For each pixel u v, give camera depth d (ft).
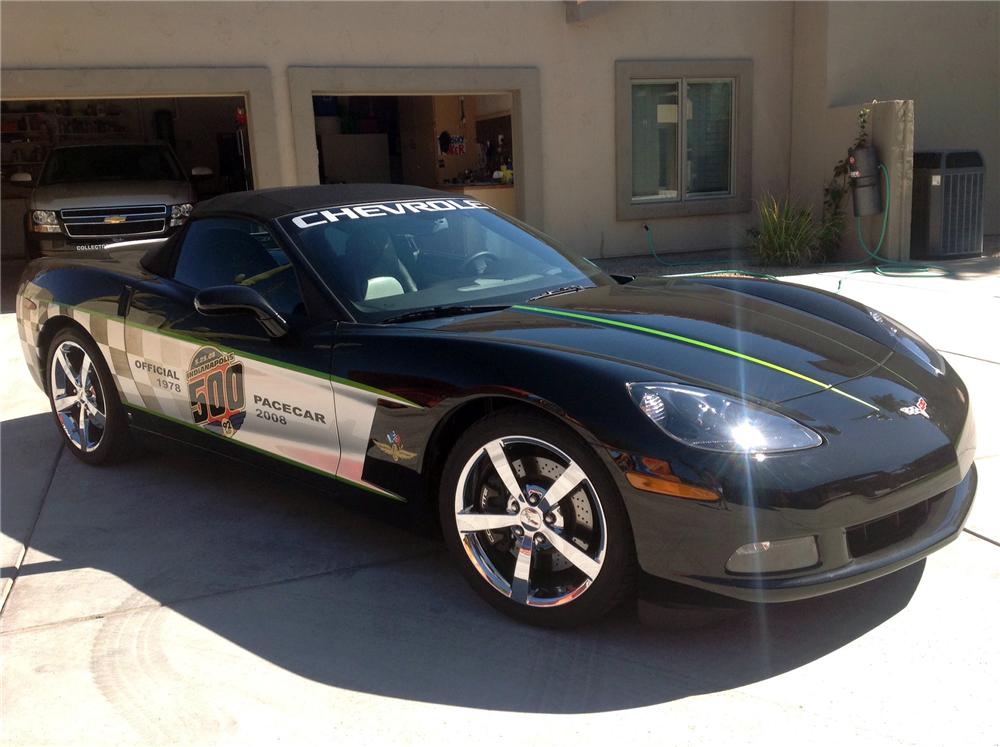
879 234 34.53
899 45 37.91
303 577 10.41
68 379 14.65
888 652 8.32
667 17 36.63
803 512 7.61
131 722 7.81
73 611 9.84
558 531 8.59
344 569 10.58
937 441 8.54
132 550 11.36
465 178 42.70
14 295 33.24
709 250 39.52
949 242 34.55
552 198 36.35
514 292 11.28
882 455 8.06
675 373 8.44
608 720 7.54
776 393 8.39
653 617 8.28
